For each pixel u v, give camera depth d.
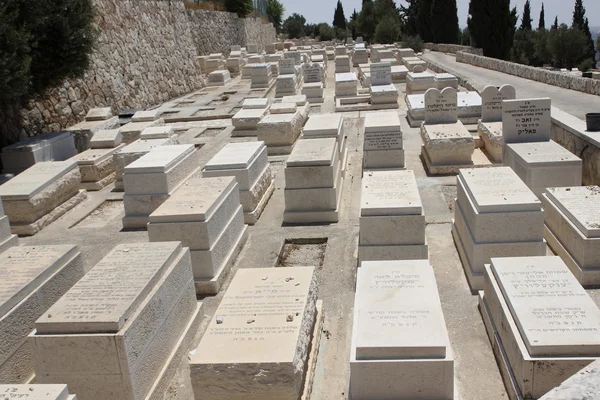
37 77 12.05
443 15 46.06
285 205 8.80
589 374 2.52
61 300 4.73
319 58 30.75
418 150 12.68
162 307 5.09
